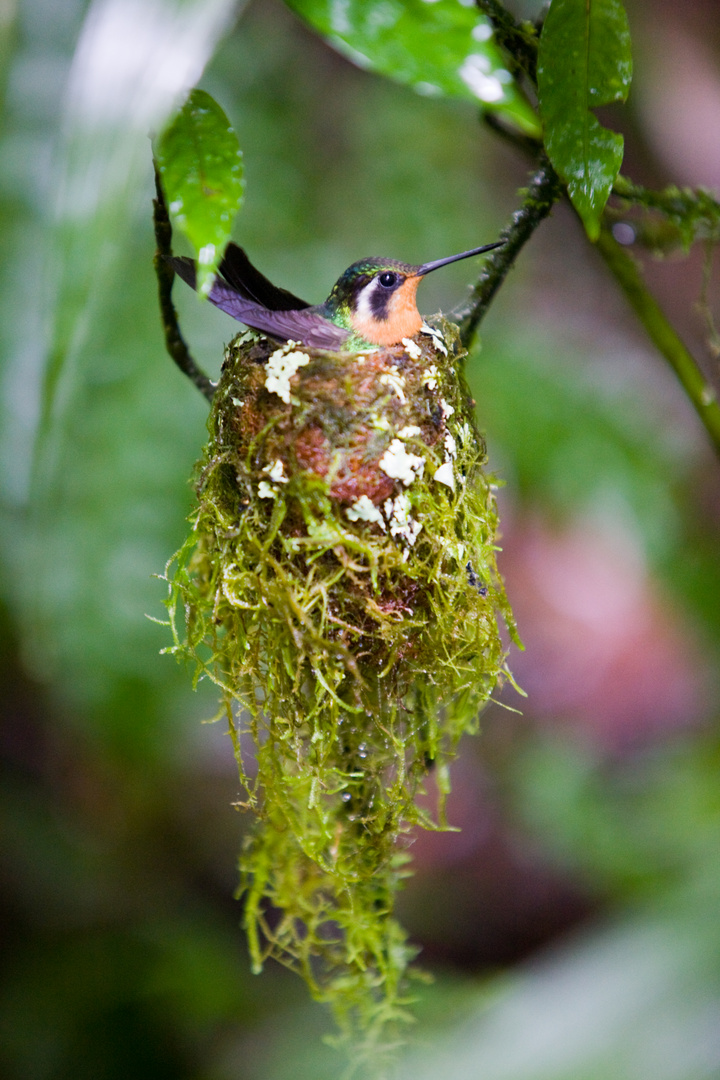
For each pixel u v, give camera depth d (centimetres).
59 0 94
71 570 117
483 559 97
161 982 138
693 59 139
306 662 97
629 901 133
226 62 145
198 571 98
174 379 121
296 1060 113
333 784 98
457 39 98
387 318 96
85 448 117
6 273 96
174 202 90
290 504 95
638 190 97
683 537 166
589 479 150
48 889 154
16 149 95
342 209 149
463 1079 98
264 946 157
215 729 161
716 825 139
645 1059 97
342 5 98
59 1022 135
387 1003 99
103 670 118
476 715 98
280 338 95
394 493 95
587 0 92
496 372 148
